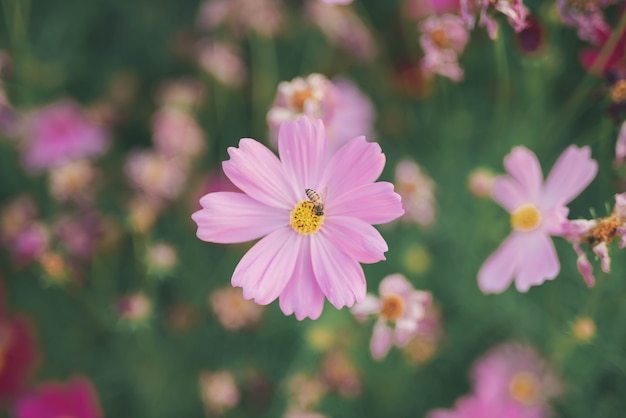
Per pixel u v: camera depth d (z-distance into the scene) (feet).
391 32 1.94
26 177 1.98
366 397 1.73
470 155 1.87
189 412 1.79
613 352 1.53
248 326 1.70
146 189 1.71
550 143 1.55
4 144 1.90
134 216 1.63
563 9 1.34
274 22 1.82
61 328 1.88
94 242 1.71
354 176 1.08
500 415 1.60
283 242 1.09
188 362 1.82
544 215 1.29
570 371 1.63
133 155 1.91
